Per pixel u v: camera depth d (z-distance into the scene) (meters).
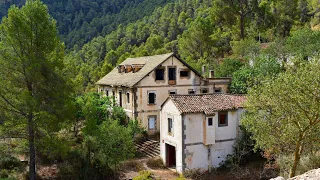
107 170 25.34
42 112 23.17
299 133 18.19
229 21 60.25
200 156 26.86
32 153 24.00
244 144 27.42
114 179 25.09
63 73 25.20
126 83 37.12
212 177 25.55
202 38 57.94
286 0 64.50
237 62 46.72
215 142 27.25
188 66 38.06
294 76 17.78
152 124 36.69
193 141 26.56
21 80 23.88
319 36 42.19
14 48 23.42
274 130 18.94
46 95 24.23
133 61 43.41
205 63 52.06
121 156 25.47
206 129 26.50
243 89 37.78
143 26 106.75
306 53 39.91
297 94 17.00
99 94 41.72
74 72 25.83
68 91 24.88
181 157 26.27
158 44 80.56
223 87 39.97
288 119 18.12
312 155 21.25
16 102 23.16
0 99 23.25
